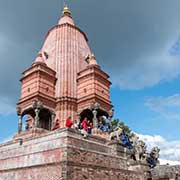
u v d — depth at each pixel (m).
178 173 36.72
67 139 29.61
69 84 50.19
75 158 29.48
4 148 37.22
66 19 57.94
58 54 53.09
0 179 35.50
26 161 32.84
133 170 36.50
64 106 48.09
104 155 33.44
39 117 47.72
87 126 39.69
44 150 31.19
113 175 33.25
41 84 46.91
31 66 48.62
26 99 46.00
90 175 30.41
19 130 45.06
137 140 40.75
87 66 50.53
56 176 28.52
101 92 48.94
